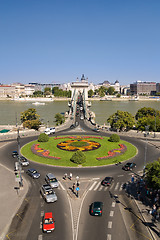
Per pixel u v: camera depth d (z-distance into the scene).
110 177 52.16
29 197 44.19
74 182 51.53
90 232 33.41
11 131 113.00
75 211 39.22
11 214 38.09
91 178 53.81
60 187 49.00
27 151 75.75
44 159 67.31
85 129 119.94
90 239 31.84
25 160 63.53
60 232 33.34
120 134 106.25
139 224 35.44
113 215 37.94
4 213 38.41
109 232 33.44
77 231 33.59
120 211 39.16
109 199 43.53
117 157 69.56
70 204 41.62
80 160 63.28
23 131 112.25
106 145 83.62
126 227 34.66
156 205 40.81
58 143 86.25
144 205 41.16
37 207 40.41
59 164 63.00
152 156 71.69
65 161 65.38
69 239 31.80
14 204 41.44
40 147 80.38
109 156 68.81
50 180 50.12
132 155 72.00
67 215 37.94
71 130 116.88
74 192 46.50
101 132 111.31
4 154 73.31
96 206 38.53
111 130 116.31
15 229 34.00
